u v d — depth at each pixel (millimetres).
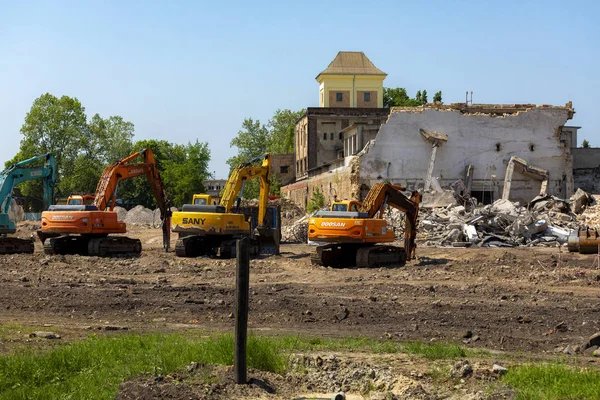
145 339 12688
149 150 36062
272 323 15781
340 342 13094
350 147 75562
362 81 97562
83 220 31625
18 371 10500
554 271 26172
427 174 61312
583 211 54062
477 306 17688
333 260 30031
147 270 27094
